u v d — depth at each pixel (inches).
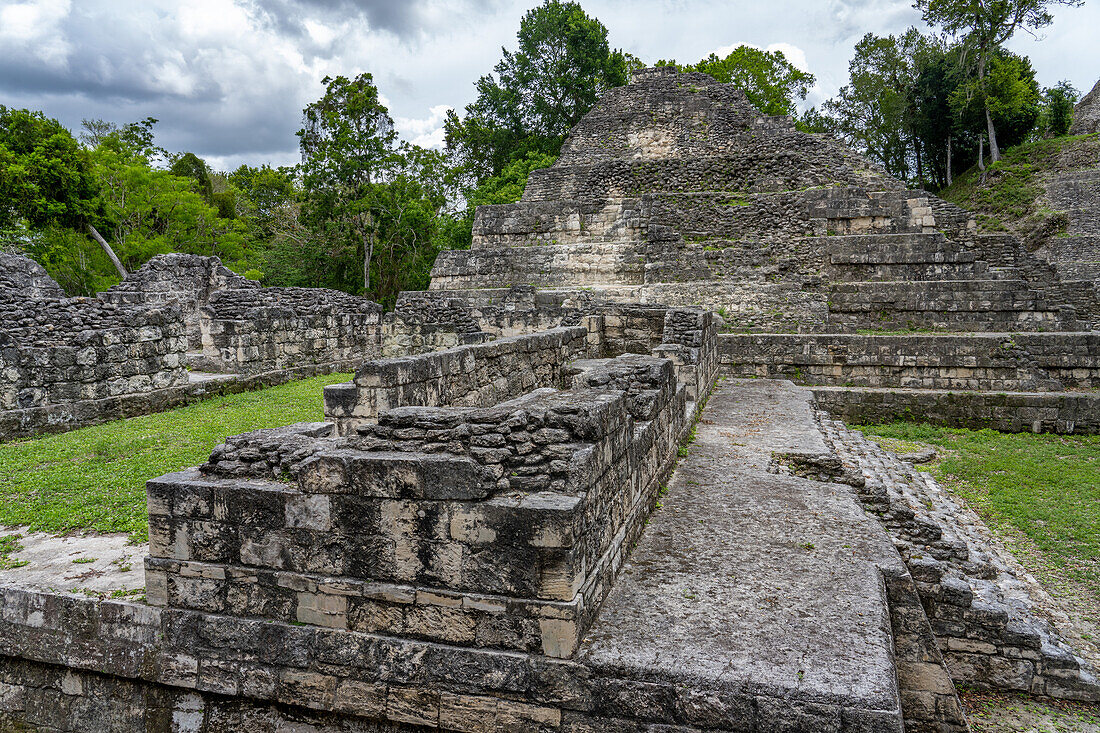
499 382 352.5
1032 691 235.1
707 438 400.8
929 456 524.4
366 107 1518.2
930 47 1733.5
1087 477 465.4
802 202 902.4
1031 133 1806.1
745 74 1769.2
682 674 148.6
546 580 156.1
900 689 204.2
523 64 1747.0
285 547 173.8
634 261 940.0
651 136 1151.6
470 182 1844.2
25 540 239.3
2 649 194.9
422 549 163.8
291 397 539.8
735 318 788.0
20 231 1130.0
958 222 880.3
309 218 1542.8
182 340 526.6
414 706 163.3
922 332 724.7
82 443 379.6
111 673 186.4
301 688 171.2
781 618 175.5
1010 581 304.7
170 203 1378.0
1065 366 638.5
